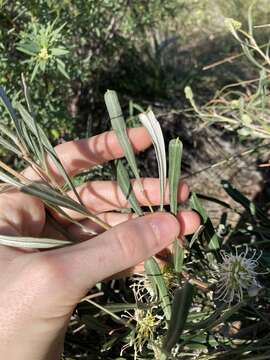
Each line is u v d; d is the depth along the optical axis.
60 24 0.36
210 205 0.43
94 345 0.26
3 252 0.17
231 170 0.45
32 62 0.32
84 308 0.24
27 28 0.35
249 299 0.19
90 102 0.47
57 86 0.39
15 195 0.20
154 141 0.18
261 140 0.41
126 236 0.16
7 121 0.32
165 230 0.16
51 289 0.15
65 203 0.17
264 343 0.22
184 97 0.52
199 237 0.22
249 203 0.27
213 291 0.20
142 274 0.21
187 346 0.21
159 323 0.19
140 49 0.55
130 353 0.24
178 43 0.61
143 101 0.52
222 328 0.22
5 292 0.16
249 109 0.32
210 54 0.59
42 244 0.17
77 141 0.23
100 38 0.45
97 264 0.15
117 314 0.25
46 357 0.17
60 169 0.18
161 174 0.18
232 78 0.54
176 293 0.15
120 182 0.20
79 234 0.22
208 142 0.47
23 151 0.18
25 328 0.16
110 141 0.22
